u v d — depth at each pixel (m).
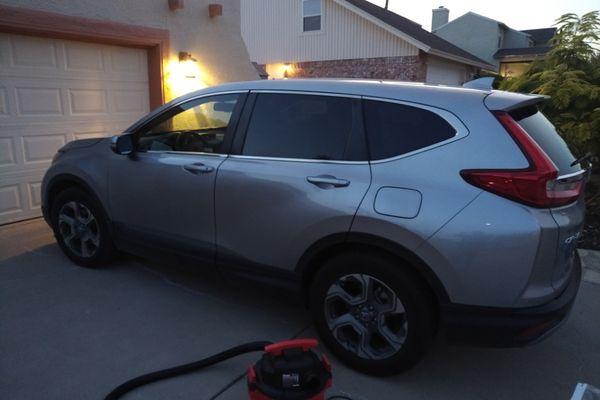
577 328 3.70
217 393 2.75
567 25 6.90
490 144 2.55
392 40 19.75
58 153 4.56
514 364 3.19
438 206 2.56
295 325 3.54
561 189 2.54
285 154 3.16
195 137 3.62
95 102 6.39
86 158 4.21
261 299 3.92
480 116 2.62
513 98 2.72
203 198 3.44
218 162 3.40
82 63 6.16
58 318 3.50
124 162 3.93
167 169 3.64
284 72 22.95
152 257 3.94
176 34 7.18
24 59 5.56
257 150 3.28
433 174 2.63
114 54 6.54
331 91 3.09
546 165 2.46
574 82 6.14
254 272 3.30
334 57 21.41
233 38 8.16
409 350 2.75
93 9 6.03
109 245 4.23
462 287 2.54
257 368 2.42
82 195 4.25
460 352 3.30
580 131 5.90
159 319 3.54
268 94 3.33
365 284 2.83
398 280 2.71
